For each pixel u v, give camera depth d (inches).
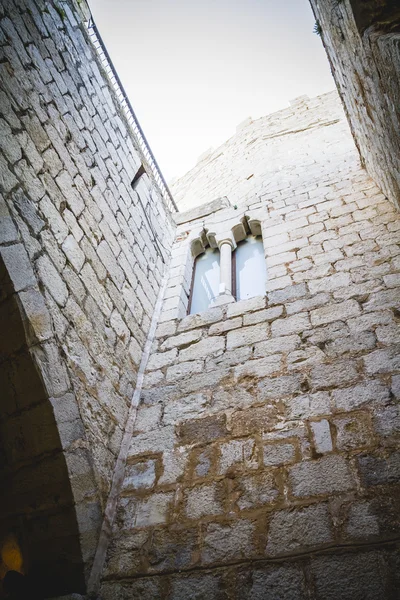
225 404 119.1
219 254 222.5
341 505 83.4
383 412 96.7
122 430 119.3
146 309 166.7
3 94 106.7
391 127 123.9
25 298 89.7
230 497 94.7
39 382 89.2
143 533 95.3
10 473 95.0
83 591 86.0
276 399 112.9
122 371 130.6
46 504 92.2
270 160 299.4
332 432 98.0
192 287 207.8
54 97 134.7
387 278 135.0
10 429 92.7
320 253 163.6
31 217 102.5
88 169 146.5
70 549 89.7
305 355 122.1
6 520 95.3
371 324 121.3
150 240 198.4
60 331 101.0
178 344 152.4
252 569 79.7
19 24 125.0
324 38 168.6
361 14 98.7
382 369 106.8
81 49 170.1
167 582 83.7
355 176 206.1
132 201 187.6
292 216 199.2
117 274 148.0
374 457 88.9
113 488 105.3
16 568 95.8
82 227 129.5
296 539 81.3
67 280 111.2
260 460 99.7
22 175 104.3
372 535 76.4
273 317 143.3
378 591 68.3
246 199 250.7
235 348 137.9
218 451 106.7
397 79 96.2
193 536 90.2
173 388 133.1
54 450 90.9
